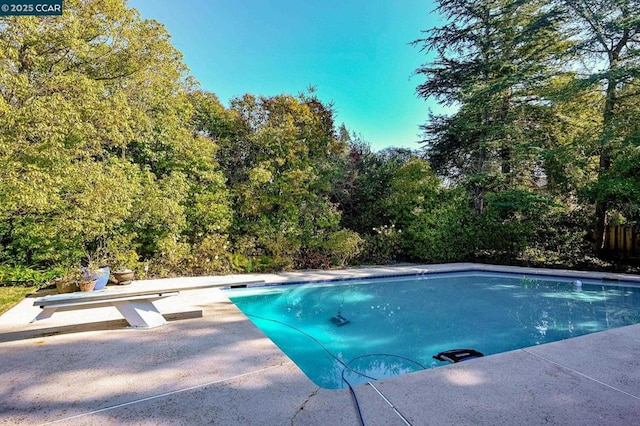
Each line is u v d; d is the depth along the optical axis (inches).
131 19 309.9
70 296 153.9
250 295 286.2
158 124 354.6
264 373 114.7
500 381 108.1
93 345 141.3
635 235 388.2
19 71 241.3
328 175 444.8
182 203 355.3
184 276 315.9
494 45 457.4
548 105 430.6
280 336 196.4
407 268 367.2
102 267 270.8
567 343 143.6
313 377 145.5
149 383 107.3
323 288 306.0
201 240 358.0
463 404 93.7
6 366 120.1
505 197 402.9
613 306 256.4
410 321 222.7
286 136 409.7
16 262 271.9
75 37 252.1
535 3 421.7
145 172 322.7
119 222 282.5
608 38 380.8
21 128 209.9
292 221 404.2
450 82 506.9
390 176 492.7
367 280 330.3
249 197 382.3
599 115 420.2
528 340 190.7
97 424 85.0
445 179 559.2
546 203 383.2
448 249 422.3
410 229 430.0
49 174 235.1
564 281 326.0
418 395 99.0
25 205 236.5
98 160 332.2
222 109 431.2
